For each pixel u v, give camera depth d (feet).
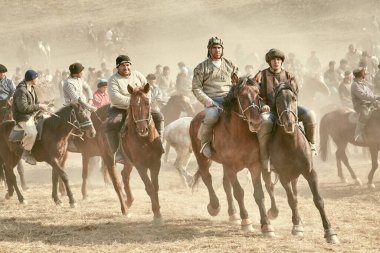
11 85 50.80
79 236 36.76
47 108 46.06
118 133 39.47
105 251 32.83
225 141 35.12
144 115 36.63
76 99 45.44
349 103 67.10
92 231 37.99
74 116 44.60
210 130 36.45
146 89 37.11
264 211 34.78
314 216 41.01
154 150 38.17
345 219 40.34
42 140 45.75
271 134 33.83
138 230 37.68
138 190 52.70
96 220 41.14
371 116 52.47
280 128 33.24
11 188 49.80
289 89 32.76
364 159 66.90
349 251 31.58
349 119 54.60
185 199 48.26
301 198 47.80
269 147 33.96
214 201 40.11
